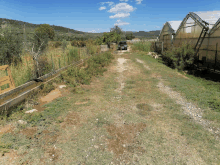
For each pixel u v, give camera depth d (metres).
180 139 4.09
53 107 5.63
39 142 3.79
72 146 3.73
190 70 11.61
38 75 7.72
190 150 3.69
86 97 6.80
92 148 3.72
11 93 5.34
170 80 9.21
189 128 4.58
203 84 8.38
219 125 4.71
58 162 3.24
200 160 3.40
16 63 8.78
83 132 4.30
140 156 3.51
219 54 10.28
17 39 9.33
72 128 4.46
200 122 4.93
